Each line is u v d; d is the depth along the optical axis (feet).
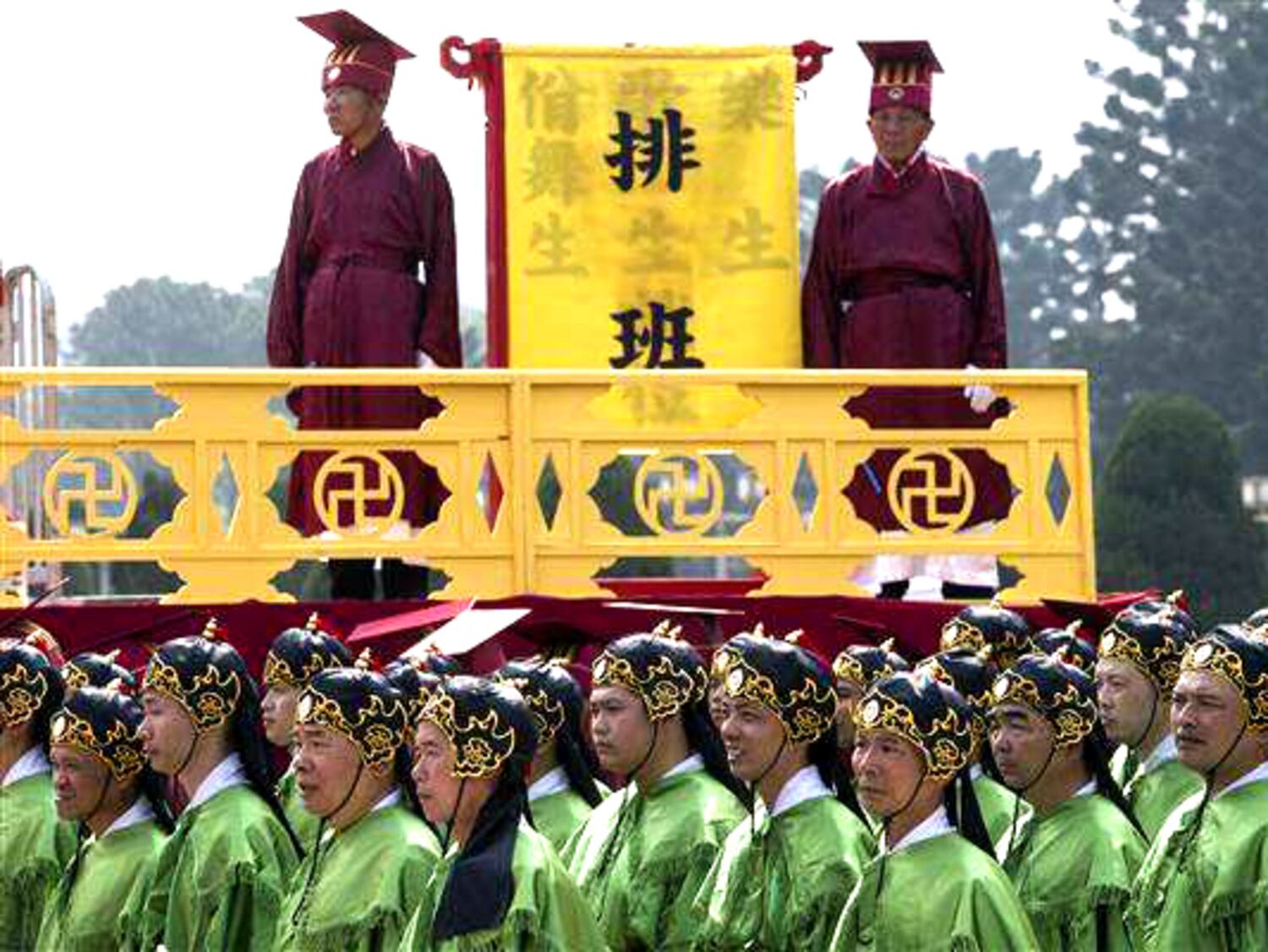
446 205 88.48
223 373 80.74
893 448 83.71
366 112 87.81
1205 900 60.80
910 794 57.26
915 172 89.40
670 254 89.86
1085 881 61.93
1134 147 305.53
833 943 58.18
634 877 64.49
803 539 82.99
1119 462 209.15
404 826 59.72
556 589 81.97
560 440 82.23
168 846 64.18
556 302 89.45
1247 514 208.95
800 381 82.89
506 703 55.21
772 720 61.67
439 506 85.30
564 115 89.61
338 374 81.20
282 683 68.64
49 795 70.23
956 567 87.10
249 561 80.89
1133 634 67.77
